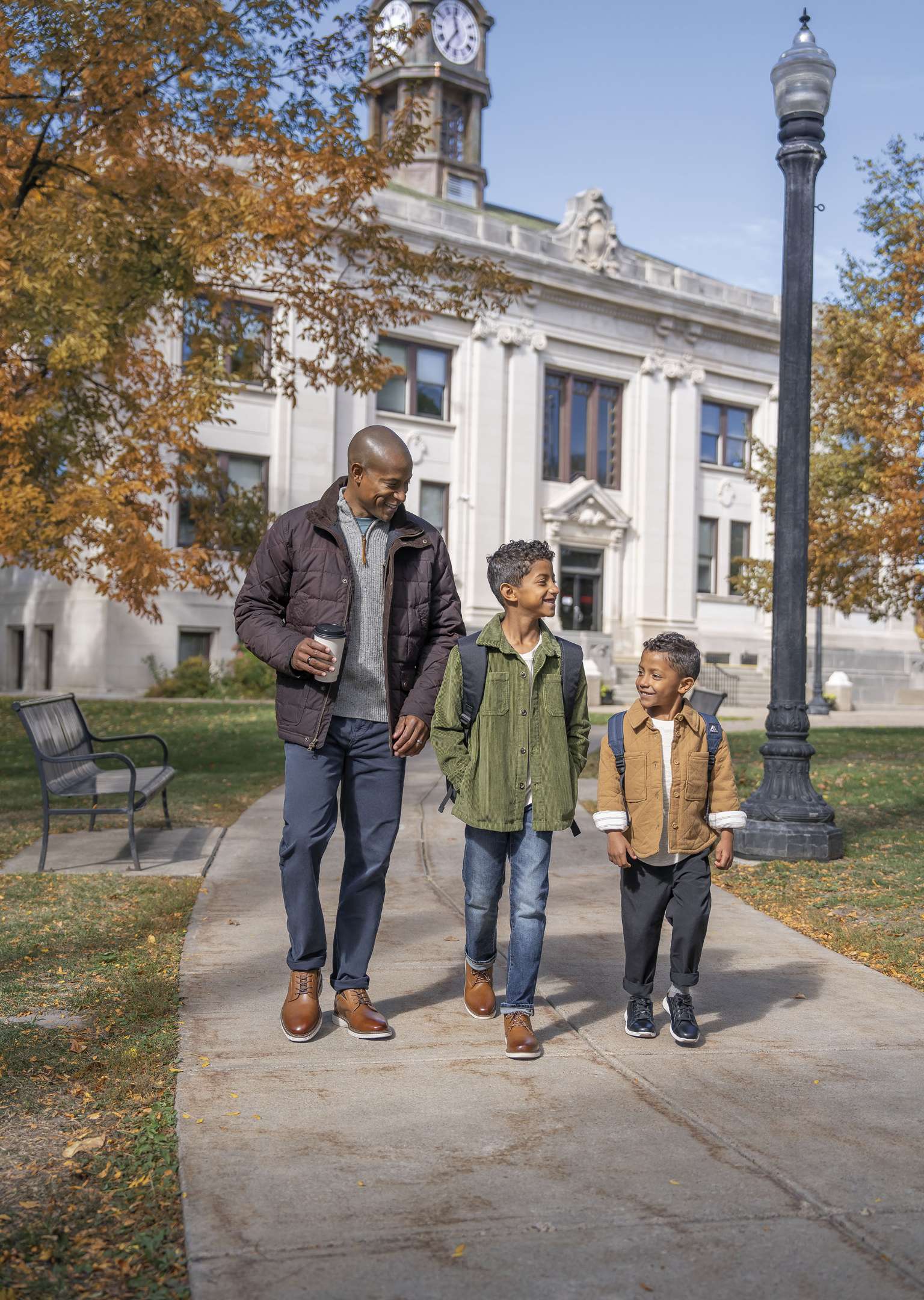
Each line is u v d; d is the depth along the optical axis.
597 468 36.62
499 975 4.95
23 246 9.87
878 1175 3.02
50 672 30.22
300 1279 2.48
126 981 4.69
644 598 37.03
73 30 9.29
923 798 10.80
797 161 8.00
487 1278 2.49
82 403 11.83
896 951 5.43
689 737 3.96
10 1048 3.90
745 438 39.97
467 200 39.59
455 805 4.00
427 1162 3.07
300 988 4.07
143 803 7.14
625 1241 2.66
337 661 3.83
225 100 10.34
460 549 33.09
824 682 35.03
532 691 3.93
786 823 7.75
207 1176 2.96
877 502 18.16
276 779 12.09
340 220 11.50
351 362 12.19
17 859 7.37
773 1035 4.21
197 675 27.22
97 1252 2.64
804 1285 2.48
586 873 7.25
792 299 7.96
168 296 11.97
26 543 10.13
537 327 34.50
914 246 15.33
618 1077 3.74
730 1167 3.06
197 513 13.24
